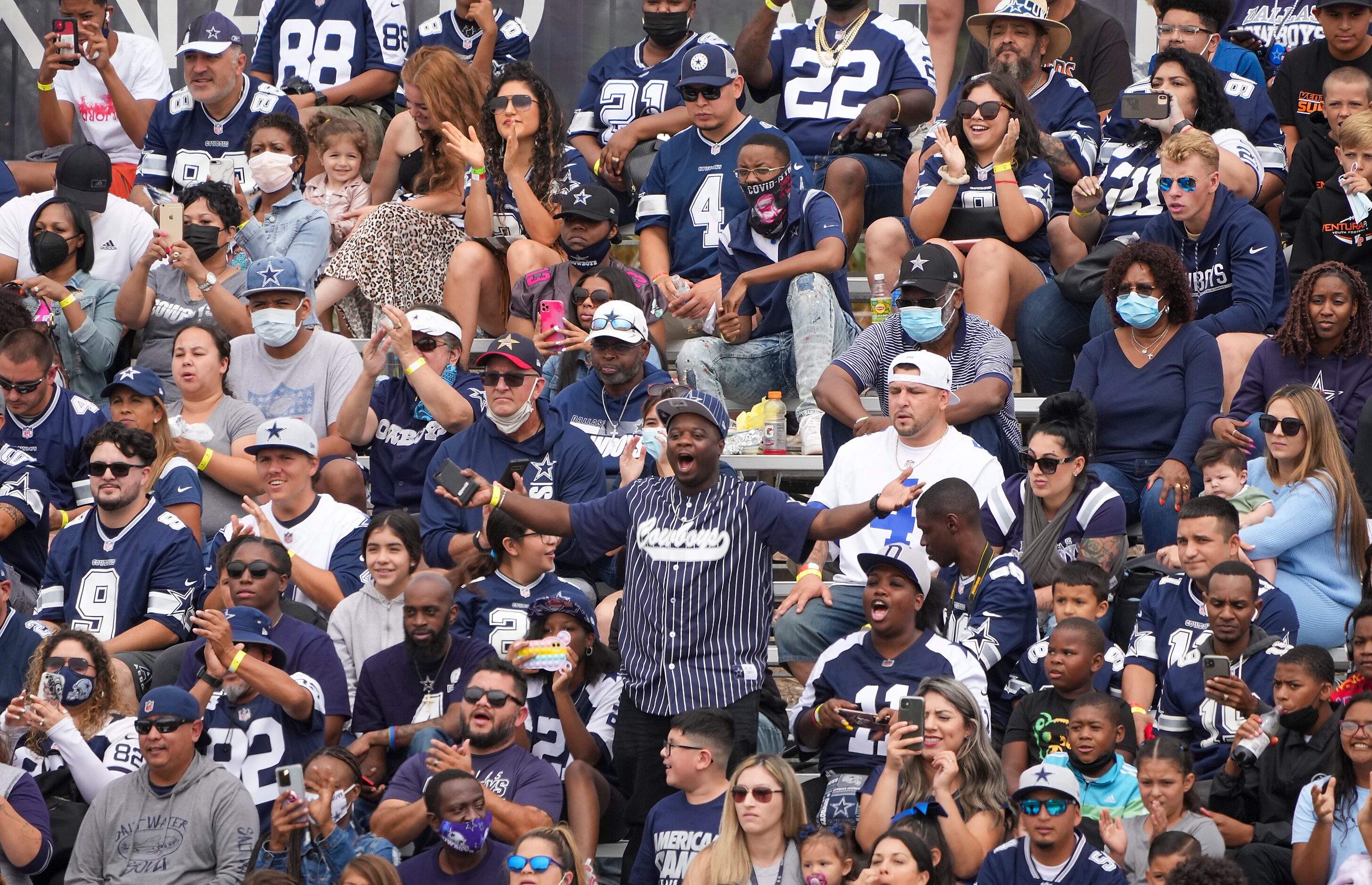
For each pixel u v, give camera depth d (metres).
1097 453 28.73
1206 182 29.98
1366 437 27.00
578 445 27.81
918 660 23.30
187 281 33.09
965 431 28.23
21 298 30.91
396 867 21.97
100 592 26.64
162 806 22.67
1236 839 22.17
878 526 26.23
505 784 22.94
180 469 28.11
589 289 30.72
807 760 25.38
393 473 29.62
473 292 32.62
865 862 21.23
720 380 31.88
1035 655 24.31
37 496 27.91
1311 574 25.91
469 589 25.72
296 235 33.81
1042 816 20.36
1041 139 32.97
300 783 21.36
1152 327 28.55
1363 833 20.56
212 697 23.78
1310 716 22.31
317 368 30.67
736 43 40.22
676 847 21.92
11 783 23.09
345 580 27.03
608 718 24.62
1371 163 30.89
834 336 31.23
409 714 24.45
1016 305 31.83
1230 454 26.52
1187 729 24.14
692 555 22.86
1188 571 24.70
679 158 33.56
